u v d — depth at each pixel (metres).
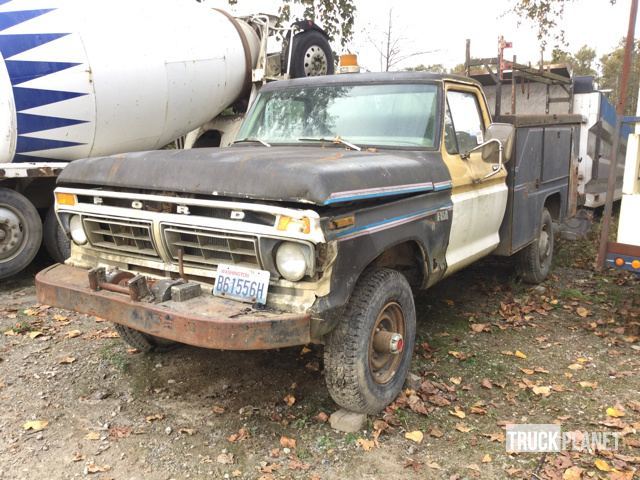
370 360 3.54
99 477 3.11
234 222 3.13
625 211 4.82
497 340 5.02
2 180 6.45
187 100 7.71
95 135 6.88
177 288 3.20
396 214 3.64
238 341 2.92
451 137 4.55
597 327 5.30
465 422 3.69
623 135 6.89
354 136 4.46
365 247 3.31
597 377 4.33
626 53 4.86
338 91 4.75
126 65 6.88
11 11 6.32
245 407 3.81
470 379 4.28
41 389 4.03
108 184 3.59
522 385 4.17
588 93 9.60
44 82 6.28
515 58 8.02
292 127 4.73
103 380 4.17
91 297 3.38
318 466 3.23
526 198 5.74
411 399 3.87
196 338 2.97
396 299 3.74
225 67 8.12
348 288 3.21
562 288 6.44
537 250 6.25
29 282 6.68
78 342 4.83
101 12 6.89
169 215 3.33
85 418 3.68
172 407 3.82
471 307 5.83
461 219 4.48
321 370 4.30
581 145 9.61
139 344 4.45
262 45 8.57
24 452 3.31
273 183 3.02
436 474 3.18
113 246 3.72
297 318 3.01
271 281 3.14
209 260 3.34
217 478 3.12
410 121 4.41
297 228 2.94
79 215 3.76
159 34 7.32
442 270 4.32
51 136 6.52
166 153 3.78
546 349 4.84
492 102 10.33
